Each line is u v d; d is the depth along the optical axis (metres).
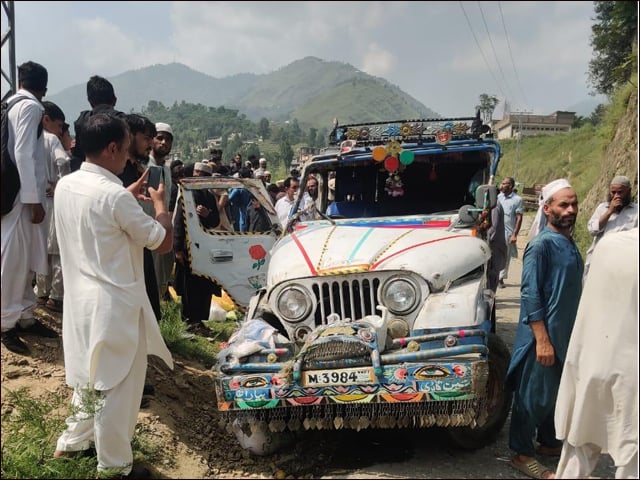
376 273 4.28
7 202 4.93
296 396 3.97
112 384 3.75
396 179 5.73
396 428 4.86
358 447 4.58
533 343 3.99
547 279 3.98
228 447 4.71
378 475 4.04
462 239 4.78
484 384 3.89
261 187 6.98
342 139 6.07
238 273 6.91
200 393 5.64
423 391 3.84
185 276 7.16
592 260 3.63
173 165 9.01
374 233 4.95
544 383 3.98
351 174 5.89
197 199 7.57
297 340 4.34
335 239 4.86
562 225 4.05
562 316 3.96
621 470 3.46
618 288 3.45
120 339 3.76
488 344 4.35
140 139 5.30
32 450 3.86
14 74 9.05
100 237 3.75
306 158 6.67
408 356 3.88
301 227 5.67
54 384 4.72
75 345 3.81
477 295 4.25
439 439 4.64
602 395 3.52
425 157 5.56
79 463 3.85
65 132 6.47
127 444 3.86
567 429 3.68
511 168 54.06
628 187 6.60
